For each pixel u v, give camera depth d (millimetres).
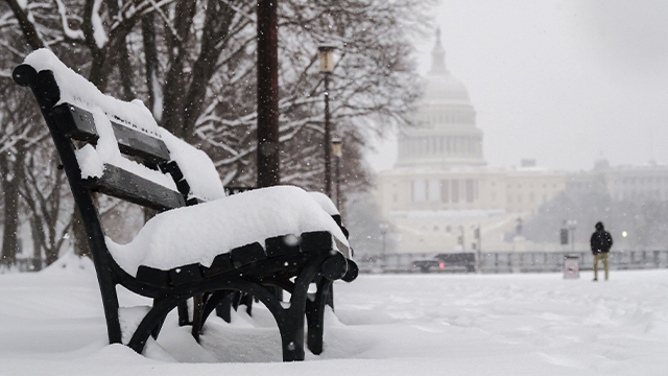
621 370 3684
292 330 3771
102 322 5723
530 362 3645
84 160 3938
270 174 9750
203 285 3898
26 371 3367
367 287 17969
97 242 3996
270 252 3764
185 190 5074
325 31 20219
